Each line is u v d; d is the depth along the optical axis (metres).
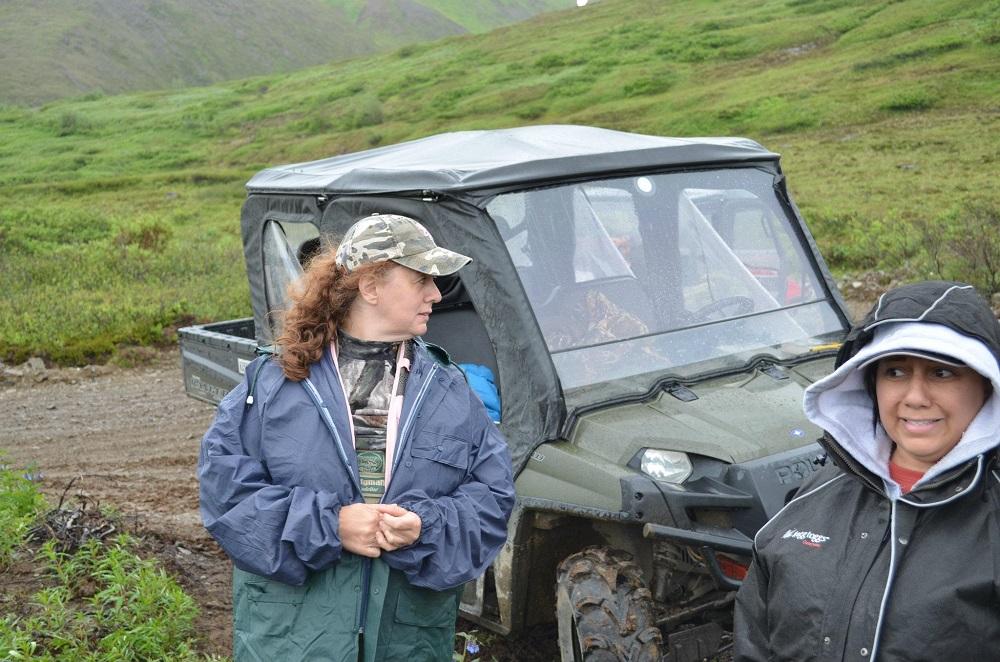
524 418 3.77
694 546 3.33
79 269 18.64
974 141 32.72
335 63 140.62
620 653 3.31
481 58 104.94
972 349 1.84
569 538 3.89
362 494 2.51
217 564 5.25
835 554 2.02
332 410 2.53
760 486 3.39
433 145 4.93
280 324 3.59
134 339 12.77
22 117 121.00
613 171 4.26
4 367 11.59
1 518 5.00
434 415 2.58
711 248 4.39
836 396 2.05
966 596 1.82
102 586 4.49
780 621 2.08
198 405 9.92
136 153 88.44
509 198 4.01
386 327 2.60
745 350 4.16
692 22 90.81
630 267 4.17
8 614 4.23
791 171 32.75
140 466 7.89
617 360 3.93
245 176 62.03
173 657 3.96
